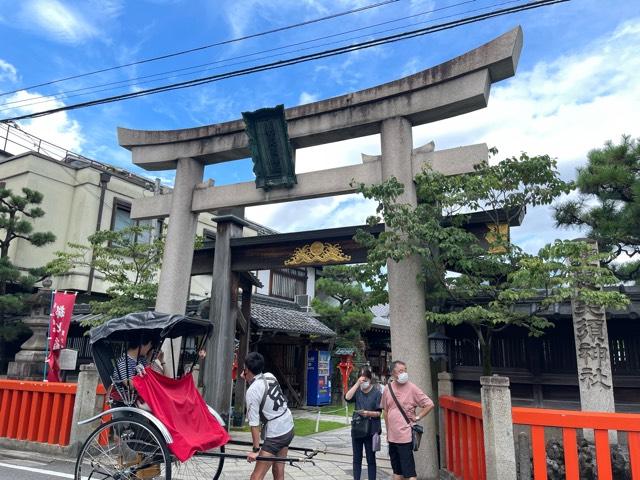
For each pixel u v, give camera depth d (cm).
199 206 1080
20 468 710
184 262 1067
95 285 1717
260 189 1006
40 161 1692
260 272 2158
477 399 861
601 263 1034
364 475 754
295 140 976
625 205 1020
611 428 501
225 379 1114
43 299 1247
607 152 1081
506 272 707
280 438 521
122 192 1858
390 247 735
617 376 780
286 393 1791
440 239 730
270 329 1513
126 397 548
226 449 921
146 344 625
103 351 591
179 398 540
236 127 1056
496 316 655
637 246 1056
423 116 866
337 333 2083
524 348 853
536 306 795
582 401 741
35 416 845
